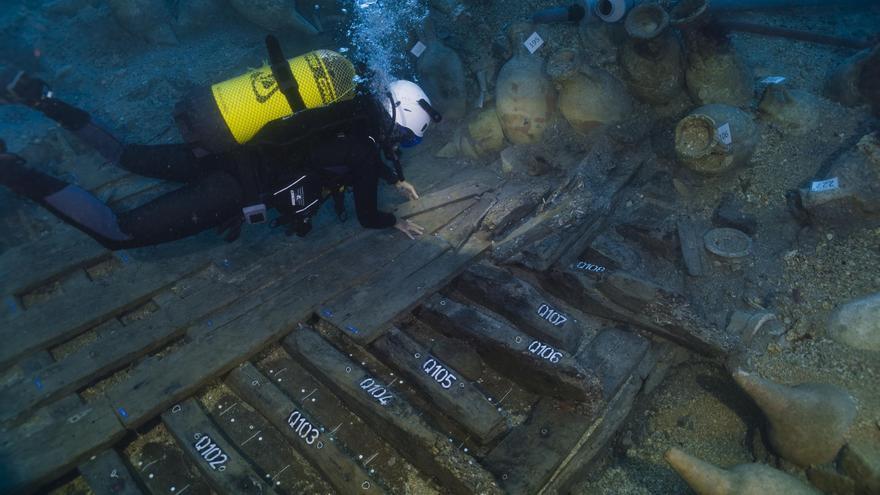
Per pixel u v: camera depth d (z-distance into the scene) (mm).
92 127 3080
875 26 4695
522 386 2828
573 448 2537
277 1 5414
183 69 5793
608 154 3875
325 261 3371
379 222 3311
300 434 2506
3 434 2559
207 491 2420
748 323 2873
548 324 2924
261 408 2660
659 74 3814
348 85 2537
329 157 2645
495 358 2857
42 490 2432
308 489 2430
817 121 3742
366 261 3354
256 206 2672
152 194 3984
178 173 3146
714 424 2768
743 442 2654
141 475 2494
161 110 5238
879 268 2971
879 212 3039
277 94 2434
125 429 2523
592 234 3553
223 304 3102
